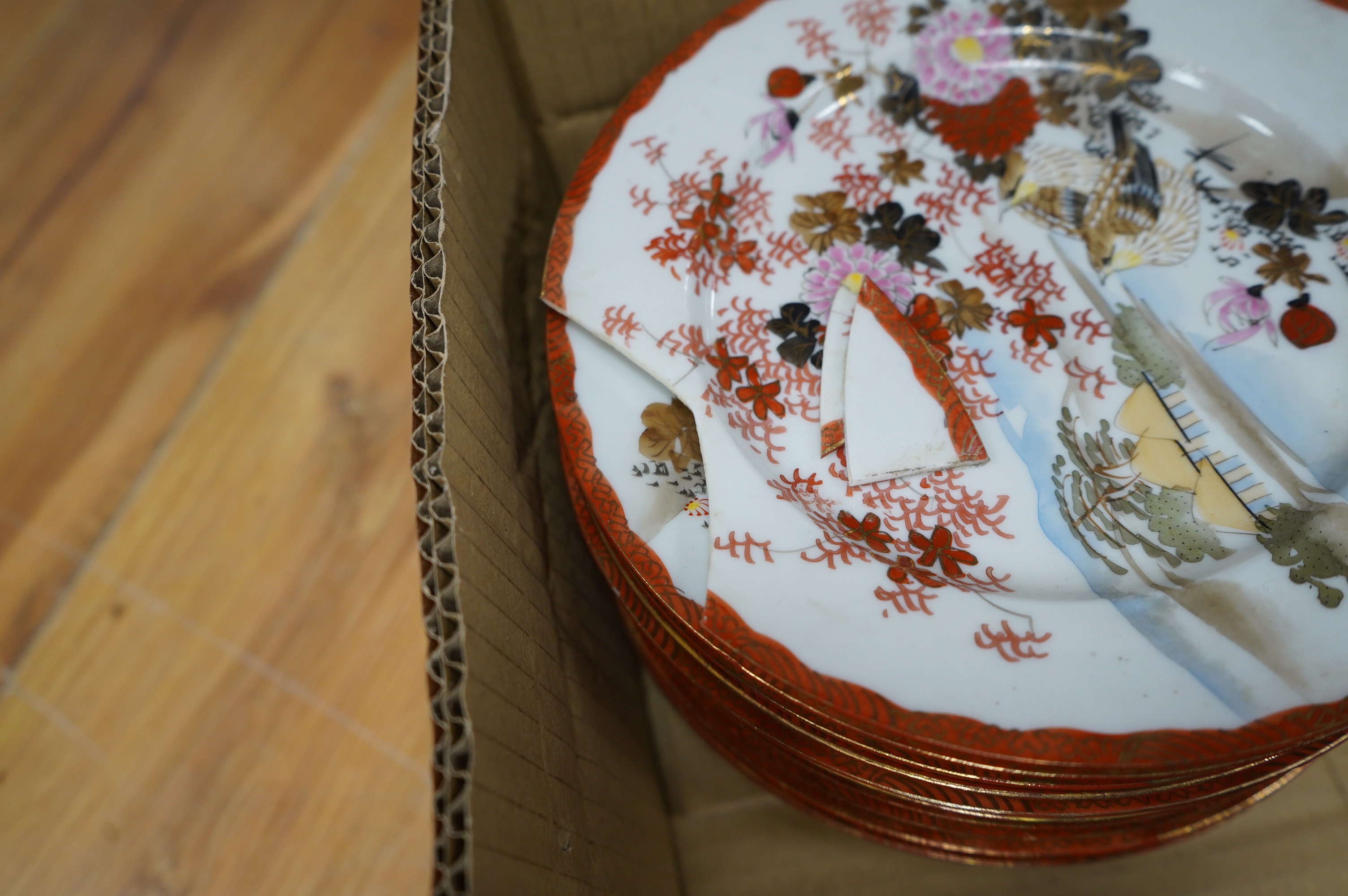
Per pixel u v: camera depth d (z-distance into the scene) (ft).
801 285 1.53
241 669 2.25
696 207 1.53
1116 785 1.17
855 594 1.22
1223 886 1.71
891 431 1.38
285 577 2.31
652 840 1.68
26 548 2.35
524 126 1.80
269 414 2.43
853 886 1.79
